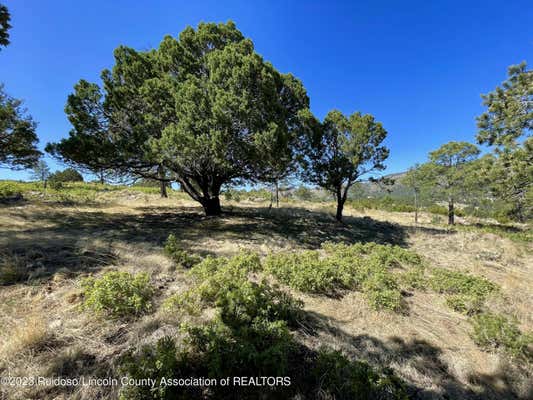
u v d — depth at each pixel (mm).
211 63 8914
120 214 11086
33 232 6434
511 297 5281
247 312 2893
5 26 6355
